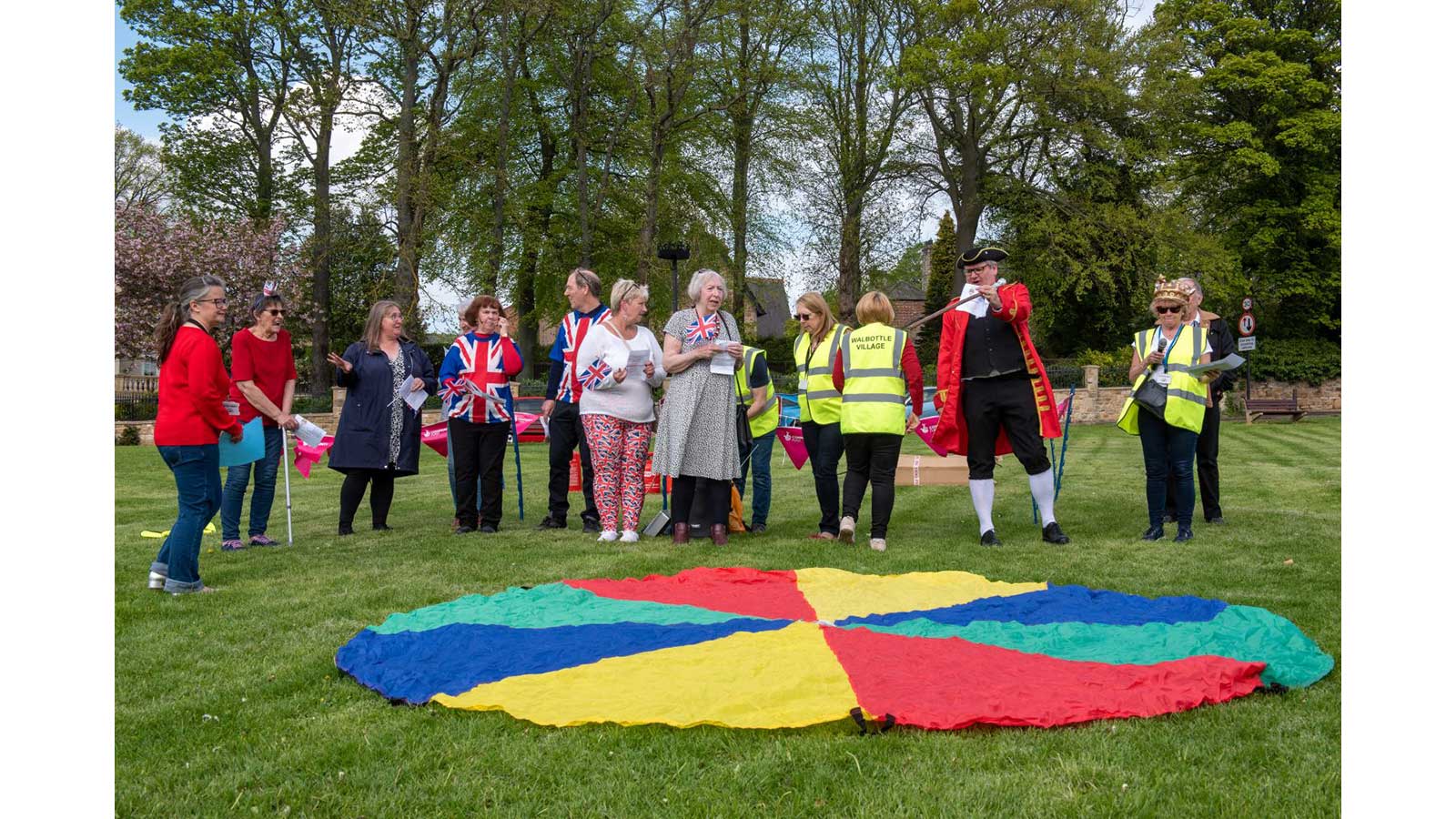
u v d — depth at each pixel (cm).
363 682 396
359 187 2977
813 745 327
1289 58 3722
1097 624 462
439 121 2556
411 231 2575
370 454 814
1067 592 532
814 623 479
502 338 850
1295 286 3641
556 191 3394
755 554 715
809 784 298
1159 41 3356
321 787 300
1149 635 441
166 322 579
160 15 3069
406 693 377
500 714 359
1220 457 1566
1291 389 3569
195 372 572
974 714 342
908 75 3189
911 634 455
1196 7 3772
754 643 434
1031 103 3325
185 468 577
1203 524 827
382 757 322
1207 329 766
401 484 1338
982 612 494
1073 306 3888
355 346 823
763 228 3556
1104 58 3228
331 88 2577
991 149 3531
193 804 289
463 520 847
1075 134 3378
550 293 3472
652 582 580
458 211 2816
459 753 324
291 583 609
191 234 3428
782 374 3594
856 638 443
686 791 295
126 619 512
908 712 346
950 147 3572
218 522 935
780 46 3175
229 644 463
